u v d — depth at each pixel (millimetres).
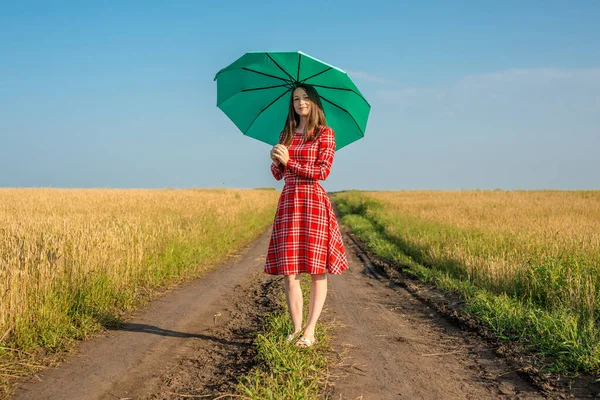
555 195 37781
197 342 4621
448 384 3688
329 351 4340
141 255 7371
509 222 14375
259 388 3299
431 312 6184
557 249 7668
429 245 10680
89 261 5914
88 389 3439
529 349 4430
